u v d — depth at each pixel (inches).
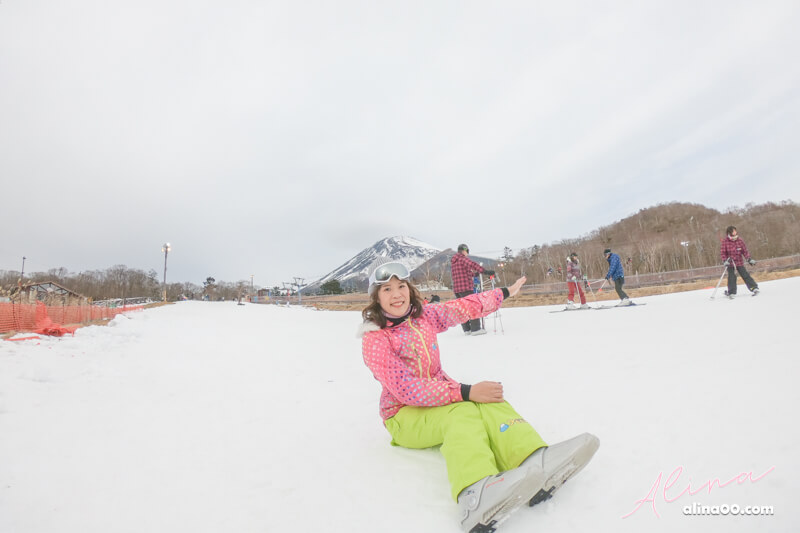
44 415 111.4
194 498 68.5
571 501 57.1
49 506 65.5
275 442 94.7
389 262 80.9
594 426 81.0
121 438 97.3
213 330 407.2
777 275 888.9
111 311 656.4
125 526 60.0
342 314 794.8
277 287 3506.4
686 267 2733.8
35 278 3607.3
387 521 58.4
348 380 161.0
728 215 5039.4
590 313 335.9
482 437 61.6
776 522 45.9
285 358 223.9
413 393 72.6
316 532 56.9
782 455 59.2
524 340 215.0
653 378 107.1
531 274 2829.7
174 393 143.7
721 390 89.7
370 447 88.7
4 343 231.5
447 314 87.3
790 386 85.2
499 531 52.6
